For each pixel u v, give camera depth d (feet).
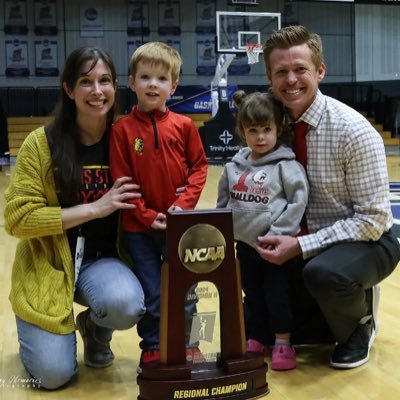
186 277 5.07
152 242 6.20
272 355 6.36
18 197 5.86
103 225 6.31
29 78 41.19
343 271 5.77
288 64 6.14
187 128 6.44
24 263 6.11
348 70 43.09
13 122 38.40
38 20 41.06
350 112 6.21
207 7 43.09
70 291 5.90
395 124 41.09
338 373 6.05
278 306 6.32
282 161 6.32
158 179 6.15
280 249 6.05
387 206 6.09
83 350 6.96
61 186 5.88
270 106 6.30
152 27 42.80
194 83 43.47
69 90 5.96
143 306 5.74
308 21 42.88
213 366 5.24
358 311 6.04
